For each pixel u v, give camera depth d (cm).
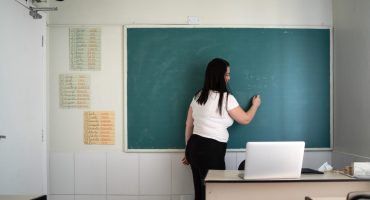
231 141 342
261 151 209
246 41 343
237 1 344
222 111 288
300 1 344
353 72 310
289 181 212
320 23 346
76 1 342
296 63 345
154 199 343
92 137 342
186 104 342
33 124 310
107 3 343
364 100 292
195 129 295
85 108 343
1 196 179
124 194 343
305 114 345
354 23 307
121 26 344
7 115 265
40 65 323
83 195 343
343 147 327
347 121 320
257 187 217
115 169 342
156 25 341
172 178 342
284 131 344
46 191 336
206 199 217
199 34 342
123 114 342
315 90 345
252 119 343
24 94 293
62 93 342
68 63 342
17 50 281
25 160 295
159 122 342
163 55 342
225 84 293
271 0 345
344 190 217
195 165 287
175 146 342
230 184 216
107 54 342
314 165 345
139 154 343
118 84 343
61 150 343
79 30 342
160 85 342
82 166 342
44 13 331
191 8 343
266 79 343
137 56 341
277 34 344
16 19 280
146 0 343
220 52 342
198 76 342
